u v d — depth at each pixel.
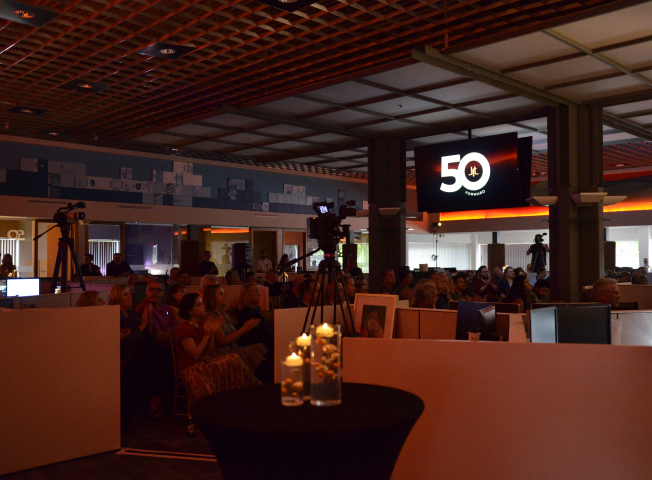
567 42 6.34
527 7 6.10
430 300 4.61
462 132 10.66
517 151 9.26
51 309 3.68
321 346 1.92
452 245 22.12
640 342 3.65
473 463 2.22
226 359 4.45
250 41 7.09
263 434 1.66
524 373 2.17
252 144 12.01
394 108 9.17
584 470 2.09
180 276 8.22
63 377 3.71
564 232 8.70
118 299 4.80
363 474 1.74
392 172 11.05
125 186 13.31
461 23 6.64
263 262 13.27
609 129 10.93
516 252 21.16
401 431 1.78
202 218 14.61
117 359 3.97
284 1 5.38
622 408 2.04
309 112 9.45
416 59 6.68
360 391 2.12
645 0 5.26
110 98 9.59
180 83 8.90
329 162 14.29
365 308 3.92
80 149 12.67
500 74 7.46
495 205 9.49
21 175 11.85
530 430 2.15
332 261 4.13
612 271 11.98
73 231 12.48
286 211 16.47
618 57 6.90
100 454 3.86
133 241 13.77
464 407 2.24
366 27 6.81
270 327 5.43
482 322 3.03
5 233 12.32
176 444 4.08
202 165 14.68
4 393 3.47
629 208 17.41
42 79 8.50
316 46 7.39
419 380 2.31
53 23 6.63
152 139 11.62
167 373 4.76
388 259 11.09
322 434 1.64
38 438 3.60
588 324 3.17
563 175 8.81
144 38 7.14
